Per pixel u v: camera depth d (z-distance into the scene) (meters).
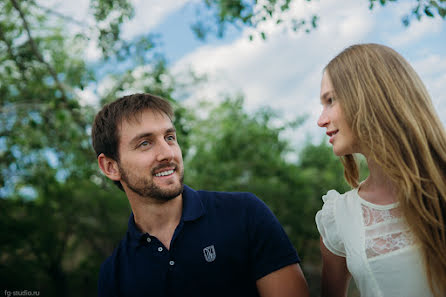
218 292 1.70
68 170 5.75
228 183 10.74
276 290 1.69
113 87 4.79
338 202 1.65
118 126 1.77
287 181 11.73
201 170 10.98
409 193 1.31
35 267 11.40
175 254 1.71
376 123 1.39
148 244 1.76
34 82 5.43
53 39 6.16
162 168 1.70
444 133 1.41
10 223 10.02
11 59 5.35
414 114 1.39
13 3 4.73
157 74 4.72
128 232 1.88
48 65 4.87
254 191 11.12
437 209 1.32
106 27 4.64
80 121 4.79
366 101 1.43
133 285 1.75
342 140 1.50
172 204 1.77
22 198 9.59
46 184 6.44
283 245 1.74
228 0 3.50
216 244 1.72
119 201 11.02
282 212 11.59
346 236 1.54
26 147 5.83
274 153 11.24
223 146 10.65
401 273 1.37
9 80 5.64
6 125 5.53
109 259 1.92
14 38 5.45
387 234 1.42
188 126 4.50
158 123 1.73
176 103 4.61
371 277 1.43
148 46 4.75
